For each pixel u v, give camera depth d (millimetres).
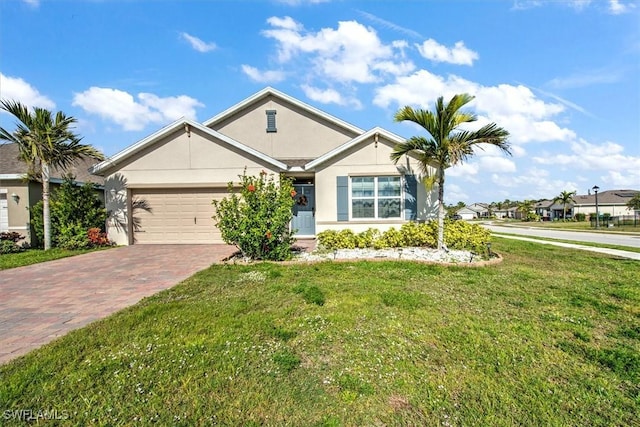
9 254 10234
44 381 2775
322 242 10625
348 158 11445
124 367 3012
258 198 8641
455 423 2340
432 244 10320
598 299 5348
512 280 6582
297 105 14625
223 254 9906
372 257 8898
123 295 5629
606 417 2404
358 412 2455
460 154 8781
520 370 3049
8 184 12367
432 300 5164
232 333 3826
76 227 11320
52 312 4738
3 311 4777
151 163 11891
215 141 11812
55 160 11305
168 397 2586
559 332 3932
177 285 6184
